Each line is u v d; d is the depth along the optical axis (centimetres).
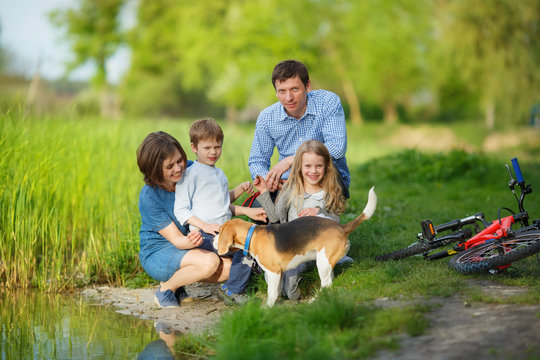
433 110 4784
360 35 3734
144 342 380
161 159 421
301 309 346
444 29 2662
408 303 352
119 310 461
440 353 274
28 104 755
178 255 444
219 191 448
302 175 436
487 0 2461
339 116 478
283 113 484
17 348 374
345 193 483
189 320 427
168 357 347
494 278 399
